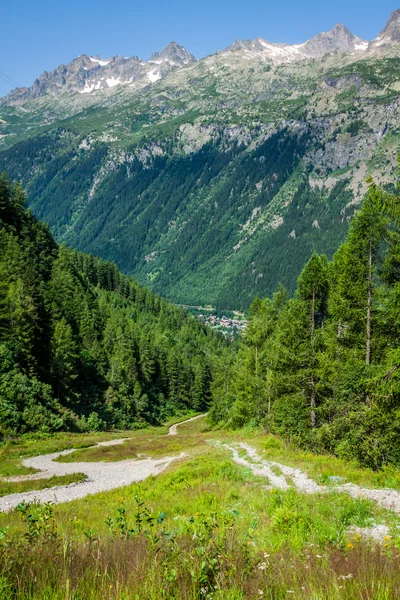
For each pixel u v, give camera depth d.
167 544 5.68
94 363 86.62
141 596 4.37
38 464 39.66
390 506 12.34
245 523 10.85
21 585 4.37
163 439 59.25
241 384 49.91
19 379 56.88
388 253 22.14
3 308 62.12
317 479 17.41
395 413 19.98
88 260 168.12
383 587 4.73
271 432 38.84
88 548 5.93
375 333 23.31
